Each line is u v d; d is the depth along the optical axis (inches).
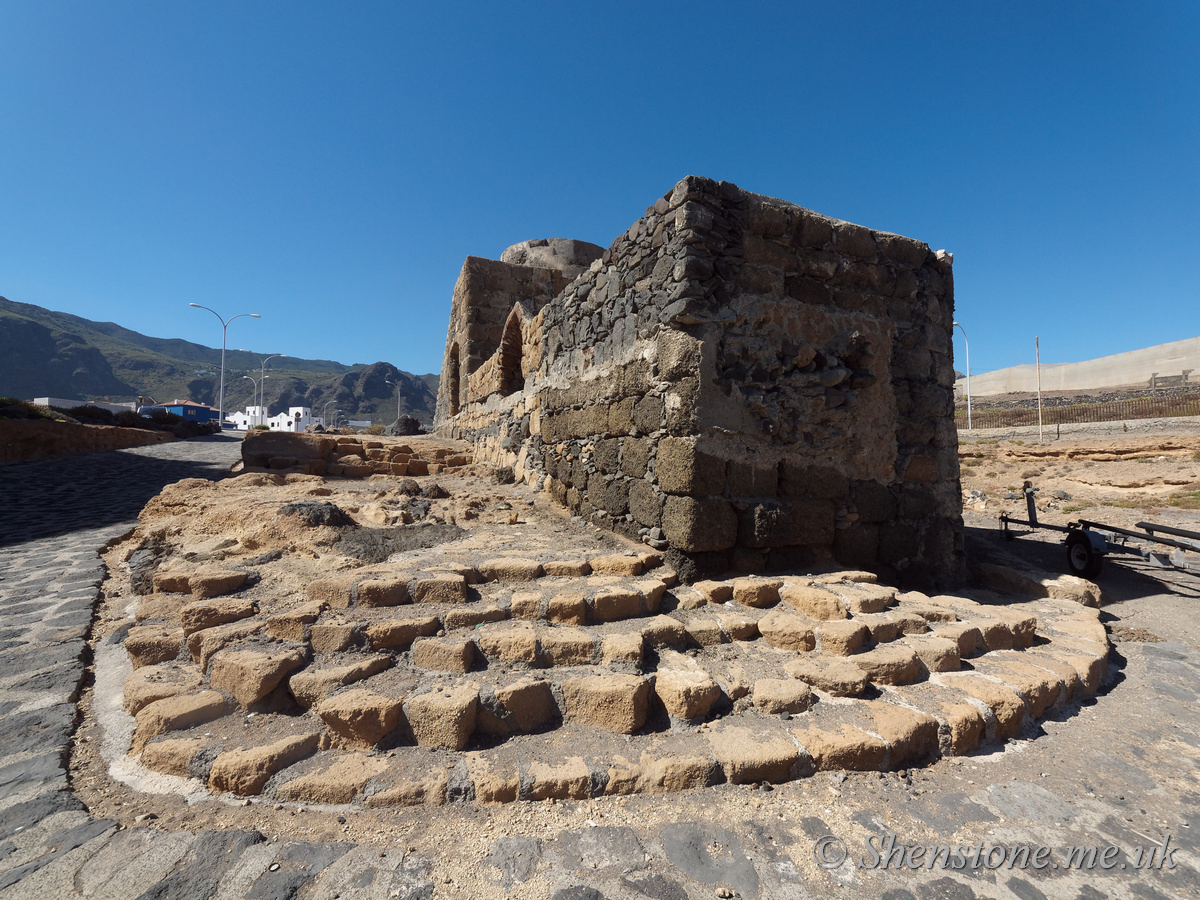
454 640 123.0
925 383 216.1
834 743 104.9
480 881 78.6
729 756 101.1
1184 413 802.8
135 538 217.3
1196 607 215.2
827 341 194.9
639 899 75.9
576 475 236.1
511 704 109.0
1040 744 118.0
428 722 105.0
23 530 255.4
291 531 177.3
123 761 102.5
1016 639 154.4
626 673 118.9
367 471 322.3
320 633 123.3
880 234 208.4
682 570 166.4
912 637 142.9
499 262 516.7
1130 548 261.3
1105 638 163.3
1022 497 526.3
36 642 142.0
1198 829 93.0
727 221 177.9
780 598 158.4
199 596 142.6
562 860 82.8
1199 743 119.5
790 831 90.1
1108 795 101.4
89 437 608.1
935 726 112.3
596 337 226.7
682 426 169.0
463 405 504.7
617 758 101.7
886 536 202.7
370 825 88.7
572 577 156.0
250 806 92.1
